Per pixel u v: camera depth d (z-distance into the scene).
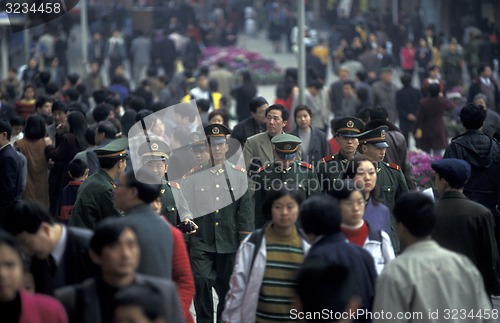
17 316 12.34
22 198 27.58
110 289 13.35
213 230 21.11
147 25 102.75
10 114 39.34
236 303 16.48
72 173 22.98
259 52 101.56
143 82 47.03
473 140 23.36
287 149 21.41
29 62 53.72
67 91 38.84
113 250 13.23
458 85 61.59
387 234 17.17
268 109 24.44
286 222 16.19
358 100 44.12
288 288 16.25
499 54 69.06
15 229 14.59
